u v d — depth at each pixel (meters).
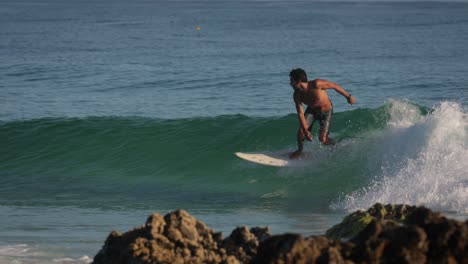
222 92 87.94
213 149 44.56
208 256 12.81
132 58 148.38
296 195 36.31
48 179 42.88
